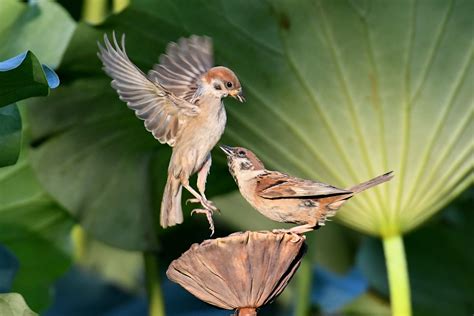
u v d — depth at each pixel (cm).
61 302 1549
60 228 1314
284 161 1128
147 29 1091
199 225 1431
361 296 1509
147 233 1248
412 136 1099
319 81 1099
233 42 1098
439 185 1117
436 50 1085
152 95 895
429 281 1488
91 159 1227
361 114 1098
